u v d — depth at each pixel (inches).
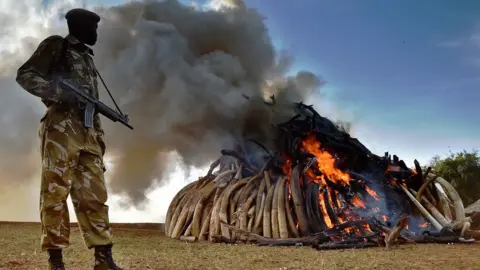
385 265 196.1
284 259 219.0
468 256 227.6
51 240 152.9
